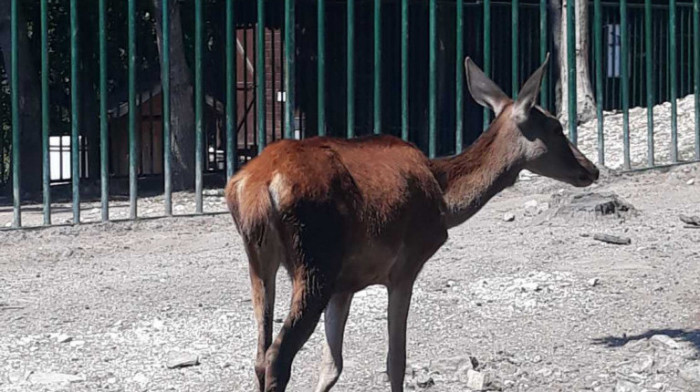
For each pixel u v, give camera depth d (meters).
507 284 9.67
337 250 6.10
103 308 9.15
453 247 11.07
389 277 6.55
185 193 15.56
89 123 17.56
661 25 19.92
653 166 14.59
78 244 11.80
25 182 16.84
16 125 12.20
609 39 20.72
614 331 8.49
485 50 14.04
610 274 9.94
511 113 7.48
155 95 17.53
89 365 7.77
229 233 12.18
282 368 5.89
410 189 6.48
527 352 8.04
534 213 12.46
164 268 10.59
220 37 18.83
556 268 10.20
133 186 12.55
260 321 6.17
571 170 7.65
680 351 7.90
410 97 19.47
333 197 6.09
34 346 8.18
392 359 6.56
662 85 19.92
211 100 17.64
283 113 19.58
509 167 7.46
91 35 17.80
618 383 7.34
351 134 13.48
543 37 14.42
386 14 19.38
